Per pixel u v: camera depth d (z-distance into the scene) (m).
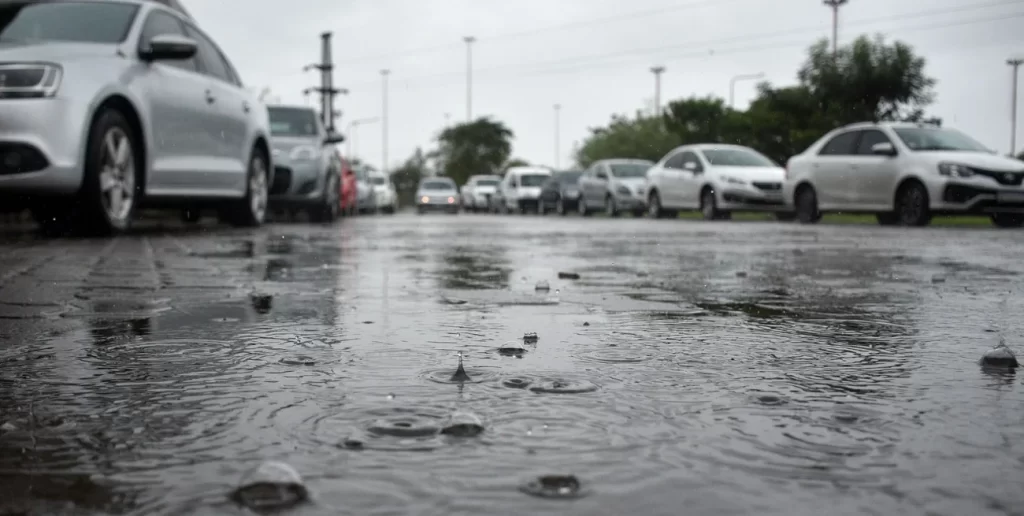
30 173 5.54
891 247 6.61
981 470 1.13
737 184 15.70
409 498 1.01
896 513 0.97
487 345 2.13
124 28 6.55
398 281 3.75
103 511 0.98
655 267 4.66
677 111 45.53
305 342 2.16
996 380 1.74
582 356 1.98
